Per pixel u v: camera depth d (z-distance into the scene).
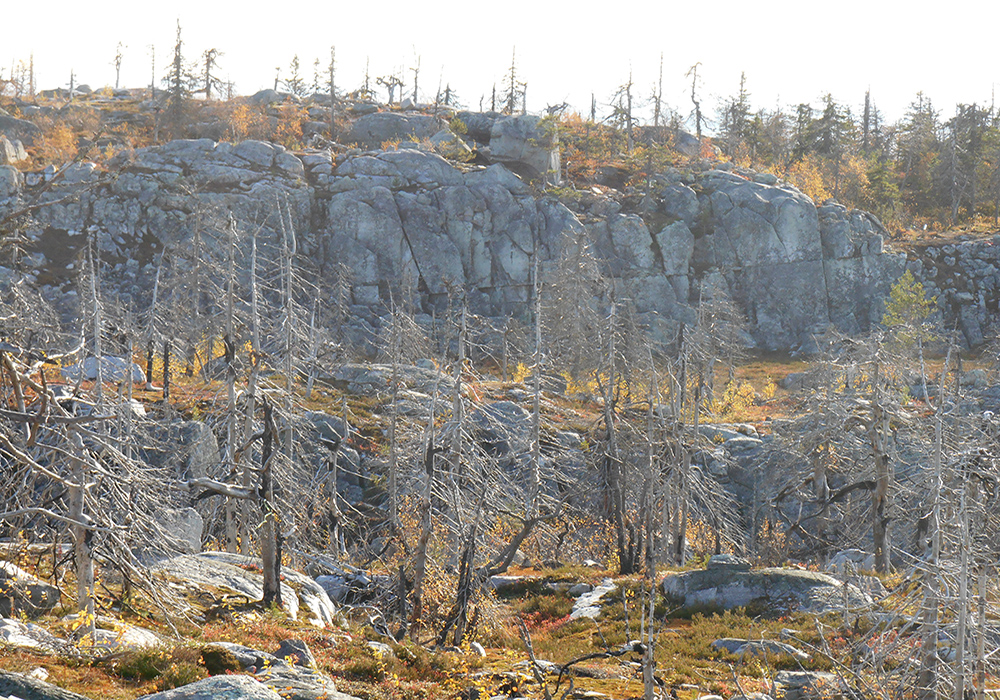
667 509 38.97
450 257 92.38
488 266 93.25
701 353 62.94
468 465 26.84
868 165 133.50
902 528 30.45
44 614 16.55
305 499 34.22
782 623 24.97
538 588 32.03
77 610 16.62
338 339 80.00
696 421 41.28
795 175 122.19
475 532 23.84
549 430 49.12
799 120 147.25
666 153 107.94
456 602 23.67
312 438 47.62
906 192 135.38
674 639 24.47
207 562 23.84
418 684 16.72
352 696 13.90
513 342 74.69
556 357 60.84
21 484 14.57
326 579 28.52
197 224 55.47
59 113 124.50
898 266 96.75
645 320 90.00
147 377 52.75
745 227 97.50
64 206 84.88
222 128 119.12
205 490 18.73
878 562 31.66
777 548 40.75
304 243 89.94
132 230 85.62
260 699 10.10
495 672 18.72
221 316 39.31
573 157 121.44
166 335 53.12
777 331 94.50
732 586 27.52
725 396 66.62
